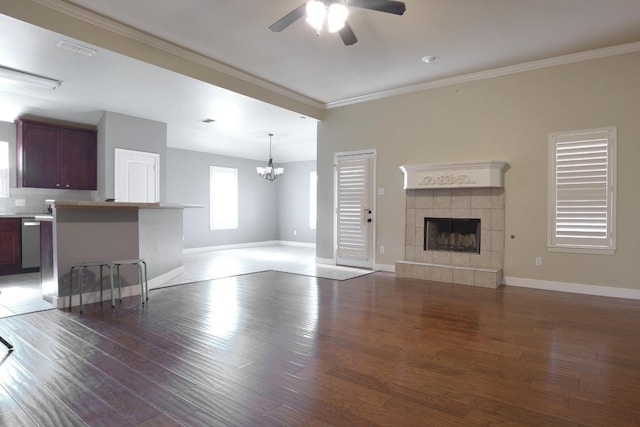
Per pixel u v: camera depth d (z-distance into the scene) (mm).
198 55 4605
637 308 3936
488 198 5234
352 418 1883
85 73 4453
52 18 3432
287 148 9758
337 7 2807
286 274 5914
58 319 3473
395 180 6074
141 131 6500
